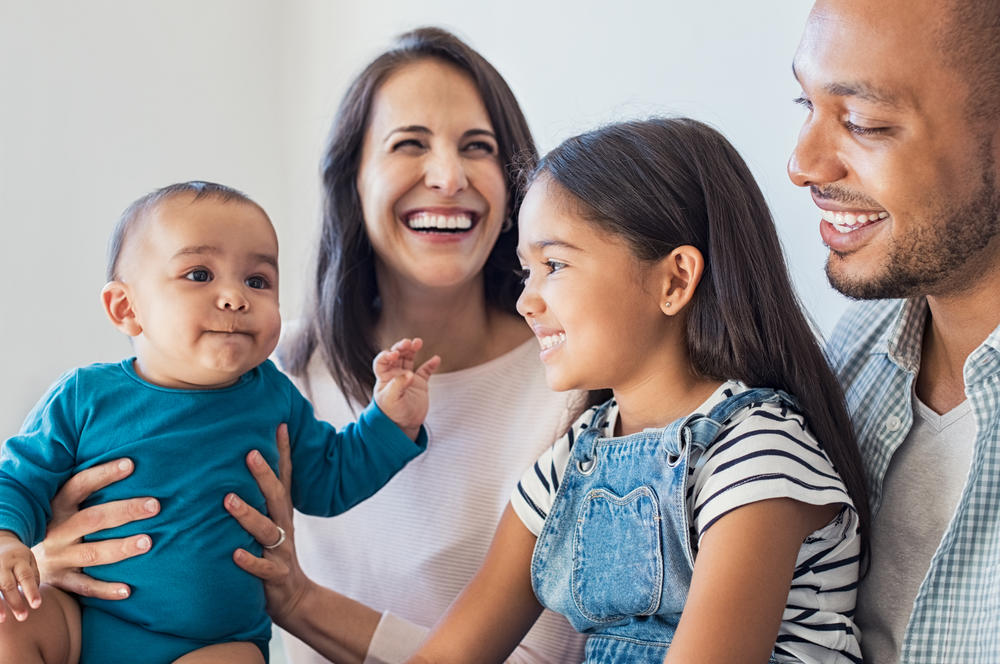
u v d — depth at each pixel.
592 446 1.16
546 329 1.15
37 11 2.62
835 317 2.06
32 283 2.60
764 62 2.17
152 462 1.13
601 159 1.14
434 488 1.52
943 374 1.12
